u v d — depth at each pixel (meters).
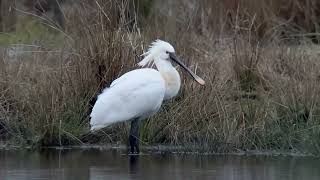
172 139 16.27
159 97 15.74
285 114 16.48
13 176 13.19
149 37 18.44
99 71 16.97
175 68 16.83
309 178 13.05
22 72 17.58
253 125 16.11
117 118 15.56
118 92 15.60
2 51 18.19
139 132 16.34
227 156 15.50
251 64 18.08
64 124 16.52
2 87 17.14
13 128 16.70
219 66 18.09
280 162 14.71
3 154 15.51
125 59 16.98
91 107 16.83
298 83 17.14
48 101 16.52
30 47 18.81
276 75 17.88
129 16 18.27
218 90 16.59
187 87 16.95
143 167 14.09
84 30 17.38
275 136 16.08
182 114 16.38
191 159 15.05
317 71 17.78
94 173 13.48
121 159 14.99
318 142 15.66
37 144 16.33
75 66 16.95
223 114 16.14
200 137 16.11
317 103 16.61
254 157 15.33
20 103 16.88
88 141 16.69
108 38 17.02
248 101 16.62
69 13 18.42
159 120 16.45
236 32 19.09
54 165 14.27
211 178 13.06
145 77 15.74
